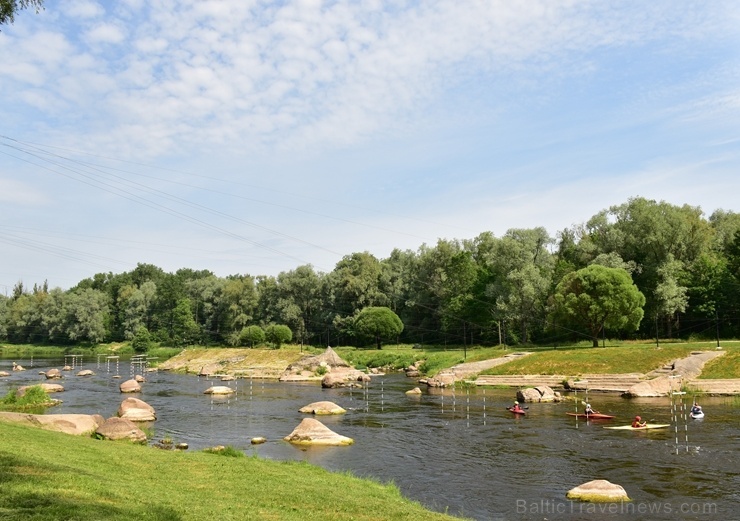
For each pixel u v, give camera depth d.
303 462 27.52
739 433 36.31
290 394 64.94
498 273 106.12
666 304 84.44
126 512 13.63
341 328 128.50
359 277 130.62
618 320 77.75
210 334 149.88
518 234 109.00
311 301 138.62
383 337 113.56
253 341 123.81
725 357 61.47
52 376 87.19
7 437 23.00
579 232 118.94
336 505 17.86
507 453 32.56
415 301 128.00
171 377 91.25
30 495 13.74
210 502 16.45
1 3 16.89
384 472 28.50
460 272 118.75
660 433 37.03
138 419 45.22
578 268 102.50
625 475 27.14
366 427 41.91
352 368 86.94
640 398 54.22
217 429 41.53
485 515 21.67
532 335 103.00
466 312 111.56
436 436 38.00
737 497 23.44
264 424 43.81
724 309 86.50
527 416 45.66
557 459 30.80
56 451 21.59
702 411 45.44
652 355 65.56
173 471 21.06
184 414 49.44
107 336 162.62
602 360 66.81
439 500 23.70
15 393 55.16
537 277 96.69
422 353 98.25
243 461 25.27
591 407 49.31
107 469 19.66
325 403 49.78
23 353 151.38
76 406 54.12
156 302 161.38
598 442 34.75
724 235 104.12
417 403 55.34
